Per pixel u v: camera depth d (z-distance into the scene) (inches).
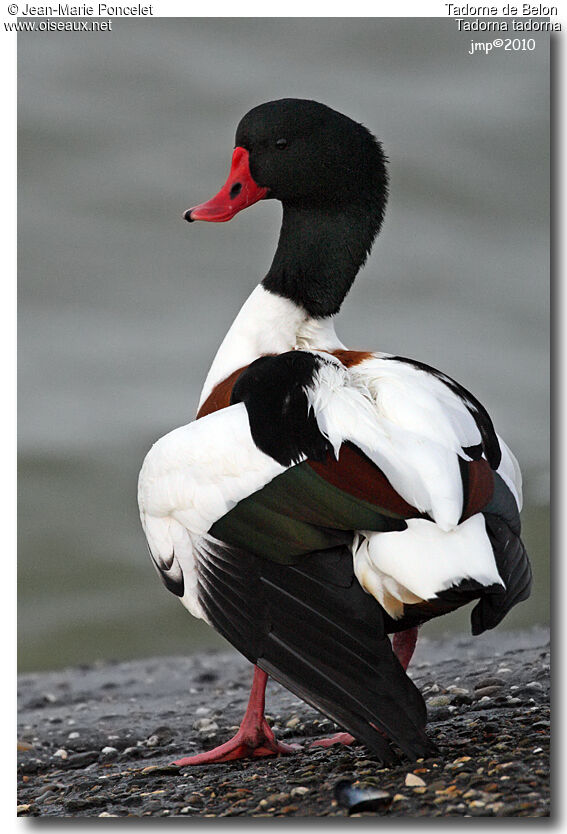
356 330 724.0
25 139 824.9
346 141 310.7
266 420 257.6
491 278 761.6
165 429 642.8
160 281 753.6
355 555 240.2
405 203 818.8
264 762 282.7
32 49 841.5
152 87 853.8
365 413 250.8
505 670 357.7
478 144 831.1
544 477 586.6
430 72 855.7
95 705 398.9
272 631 237.5
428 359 693.9
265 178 313.7
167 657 488.1
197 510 258.5
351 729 218.4
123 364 687.7
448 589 225.8
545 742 257.8
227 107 852.0
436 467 239.6
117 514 599.5
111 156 828.0
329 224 313.1
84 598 548.7
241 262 769.6
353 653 228.5
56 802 272.7
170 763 301.9
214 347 699.4
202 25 868.6
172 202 798.5
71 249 765.3
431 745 243.8
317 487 243.6
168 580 276.2
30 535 586.6
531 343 710.5
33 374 677.3
